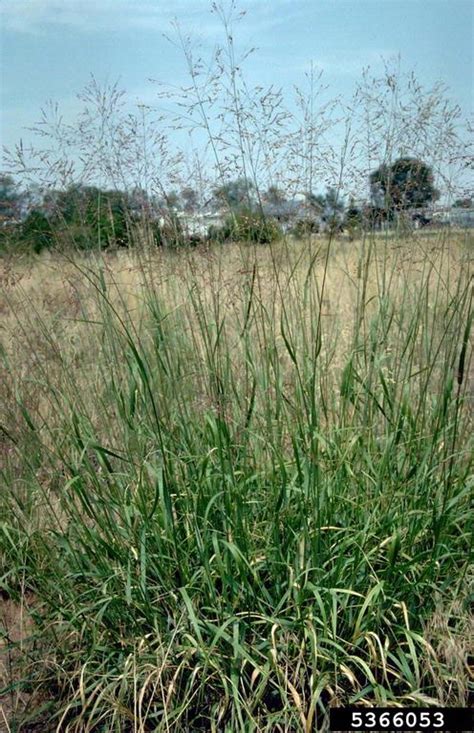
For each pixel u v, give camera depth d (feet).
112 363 14.28
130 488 13.51
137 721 11.21
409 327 14.30
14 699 12.18
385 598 11.56
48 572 13.10
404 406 13.30
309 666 11.37
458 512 13.19
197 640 11.59
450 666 11.52
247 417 13.43
